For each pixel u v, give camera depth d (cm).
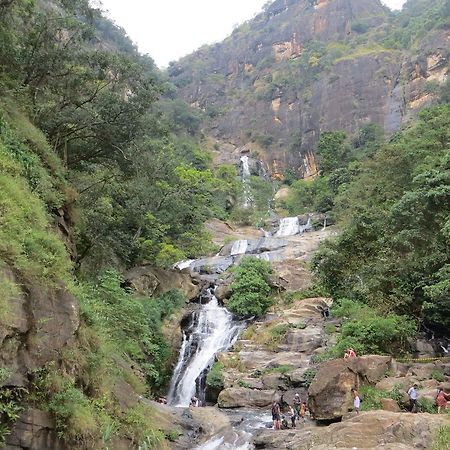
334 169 5856
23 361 827
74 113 1903
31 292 887
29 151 1402
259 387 2159
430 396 1535
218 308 3025
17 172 1191
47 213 1304
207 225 5025
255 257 3622
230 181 6266
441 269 1927
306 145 8138
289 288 3212
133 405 1215
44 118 1859
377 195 3086
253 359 2438
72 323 968
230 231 5112
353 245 2623
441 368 1822
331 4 10744
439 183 2169
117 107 1966
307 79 9031
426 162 2798
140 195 2756
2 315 785
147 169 2362
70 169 2284
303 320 2756
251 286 3050
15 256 889
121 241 2858
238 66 11181
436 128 3366
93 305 1371
